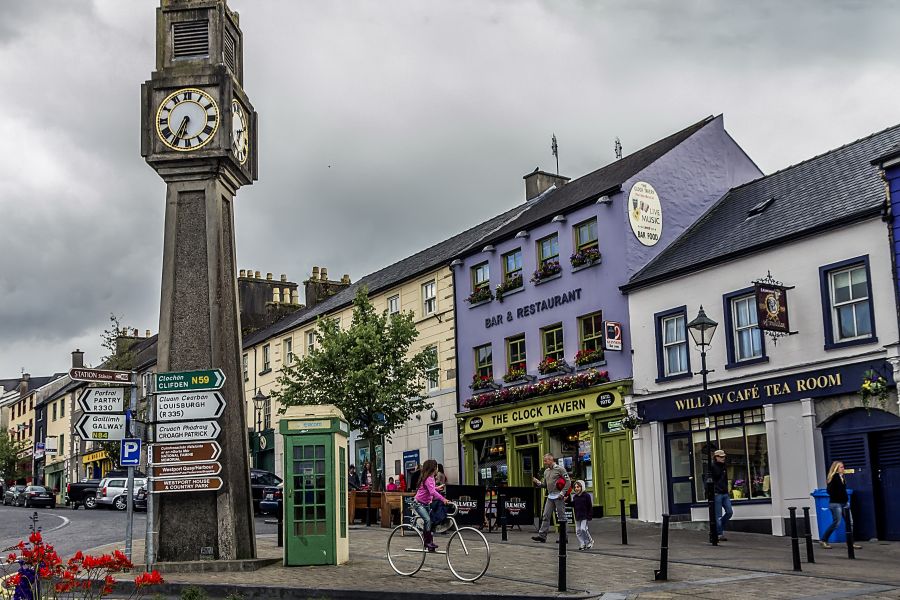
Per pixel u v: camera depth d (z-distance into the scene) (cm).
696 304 2561
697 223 2964
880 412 2108
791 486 2258
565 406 2925
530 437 3094
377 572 1553
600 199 2873
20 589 991
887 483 2098
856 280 2192
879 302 2123
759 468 2366
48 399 7450
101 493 4356
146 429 1602
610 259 2853
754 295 2412
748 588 1335
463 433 3353
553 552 1841
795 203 2534
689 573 1505
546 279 3081
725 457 2359
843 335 2209
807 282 2278
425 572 1538
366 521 2662
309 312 4597
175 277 1677
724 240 2614
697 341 2178
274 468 4544
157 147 1691
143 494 4212
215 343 1652
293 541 1639
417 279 3738
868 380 2061
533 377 3095
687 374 2556
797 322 2291
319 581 1448
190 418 1609
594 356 2853
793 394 2267
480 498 2381
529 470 3106
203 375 1619
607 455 2808
